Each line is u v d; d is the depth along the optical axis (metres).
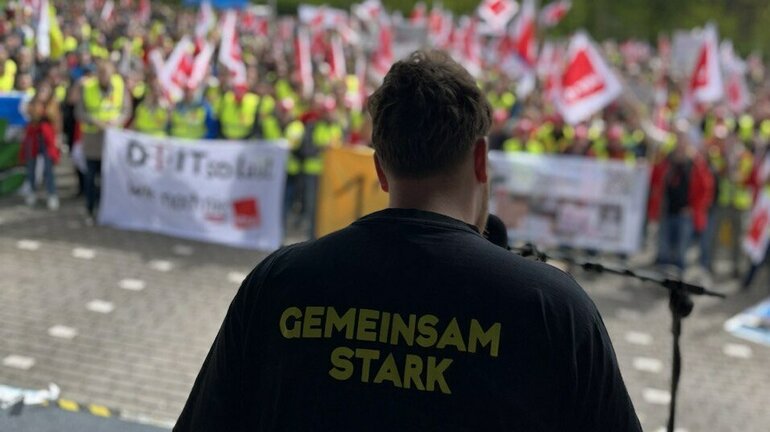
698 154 10.61
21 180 11.75
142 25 23.64
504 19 17.88
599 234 11.01
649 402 6.85
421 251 1.43
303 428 1.40
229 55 14.12
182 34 20.02
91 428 4.01
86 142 10.59
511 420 1.35
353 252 1.46
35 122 11.07
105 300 7.96
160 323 7.52
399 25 21.86
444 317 1.38
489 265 1.41
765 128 14.53
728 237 11.59
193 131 11.63
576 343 1.36
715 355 8.12
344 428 1.38
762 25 44.28
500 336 1.36
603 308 9.30
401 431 1.36
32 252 9.24
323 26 25.52
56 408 4.19
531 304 1.37
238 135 11.73
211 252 10.03
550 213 11.03
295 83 13.98
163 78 12.09
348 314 1.42
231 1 23.91
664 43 31.67
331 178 8.77
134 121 11.46
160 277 8.86
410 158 1.46
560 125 12.41
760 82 33.19
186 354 6.88
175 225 10.46
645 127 13.02
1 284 8.09
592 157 11.18
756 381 7.55
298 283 1.46
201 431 1.49
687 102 14.29
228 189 10.34
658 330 8.70
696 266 11.84
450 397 1.36
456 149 1.46
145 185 10.47
